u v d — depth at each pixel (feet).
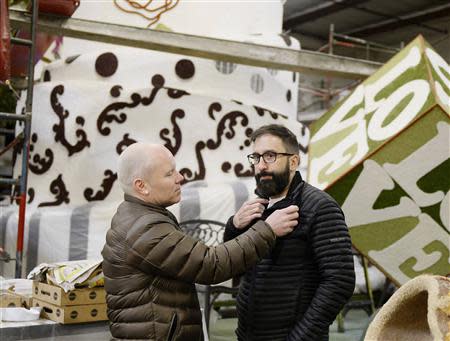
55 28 18.62
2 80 14.53
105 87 19.63
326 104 42.55
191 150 20.26
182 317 6.40
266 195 7.39
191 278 6.28
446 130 8.95
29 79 15.84
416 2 41.16
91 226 18.52
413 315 2.94
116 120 19.53
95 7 22.31
